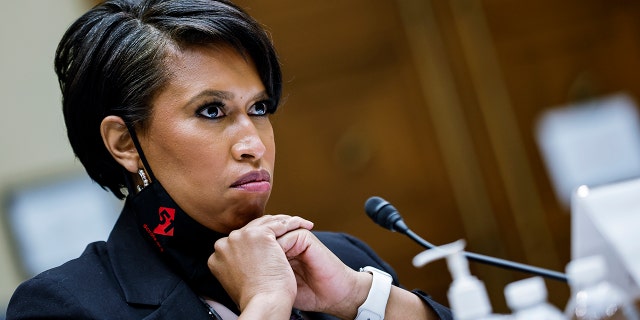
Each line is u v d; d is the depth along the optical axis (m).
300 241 2.21
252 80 2.20
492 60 5.59
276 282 2.11
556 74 5.67
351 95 5.48
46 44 4.96
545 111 5.61
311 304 2.28
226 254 2.15
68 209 4.88
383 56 5.52
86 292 2.15
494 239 5.50
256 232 2.16
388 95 5.51
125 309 2.13
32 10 4.96
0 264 4.83
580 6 5.75
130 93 2.17
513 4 5.62
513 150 5.55
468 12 5.56
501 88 5.59
